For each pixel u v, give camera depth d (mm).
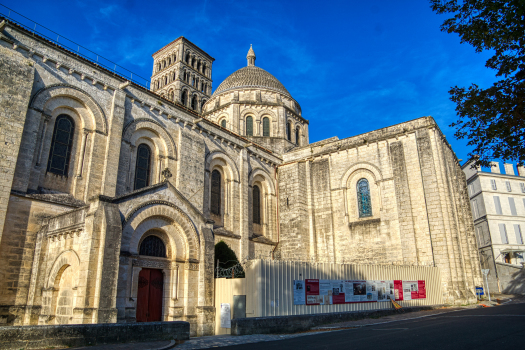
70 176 22797
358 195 35938
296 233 36969
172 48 66438
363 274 23875
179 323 15133
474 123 12609
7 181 18984
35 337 11492
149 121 27703
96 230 16375
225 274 23359
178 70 63094
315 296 21047
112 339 13031
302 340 13930
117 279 16375
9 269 18797
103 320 15422
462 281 28719
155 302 18906
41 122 21812
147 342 13742
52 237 19219
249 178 36812
